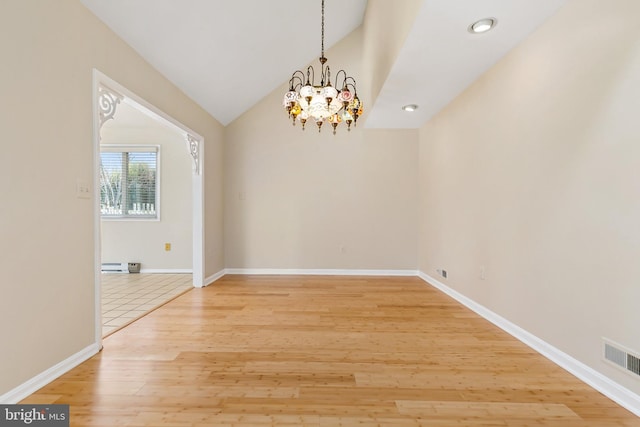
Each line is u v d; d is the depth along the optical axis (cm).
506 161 252
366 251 488
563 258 193
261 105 487
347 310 311
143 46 262
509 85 246
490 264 278
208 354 212
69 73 191
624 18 153
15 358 157
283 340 237
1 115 150
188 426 140
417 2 197
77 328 197
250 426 141
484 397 164
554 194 200
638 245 147
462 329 260
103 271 499
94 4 206
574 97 183
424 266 457
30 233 165
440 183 395
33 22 166
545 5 189
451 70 277
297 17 361
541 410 153
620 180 155
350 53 473
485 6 189
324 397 163
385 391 169
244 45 344
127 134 496
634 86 148
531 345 224
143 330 256
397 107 379
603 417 147
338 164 487
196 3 256
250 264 489
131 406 154
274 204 488
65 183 188
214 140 448
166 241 498
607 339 163
